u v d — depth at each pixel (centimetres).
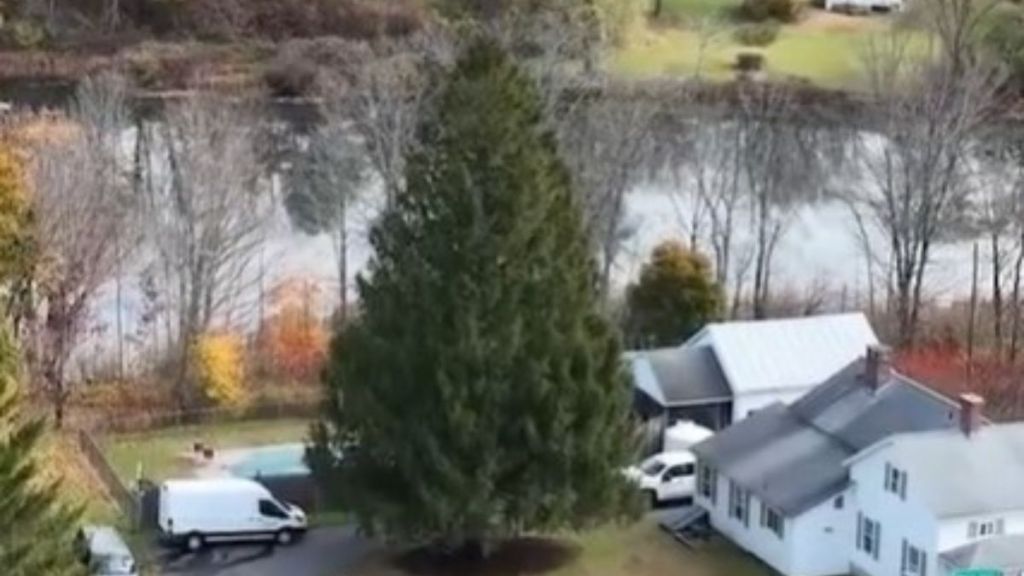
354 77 8462
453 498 4669
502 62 4678
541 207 4672
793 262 7188
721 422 5566
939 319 6631
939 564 4531
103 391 5778
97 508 5000
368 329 4734
